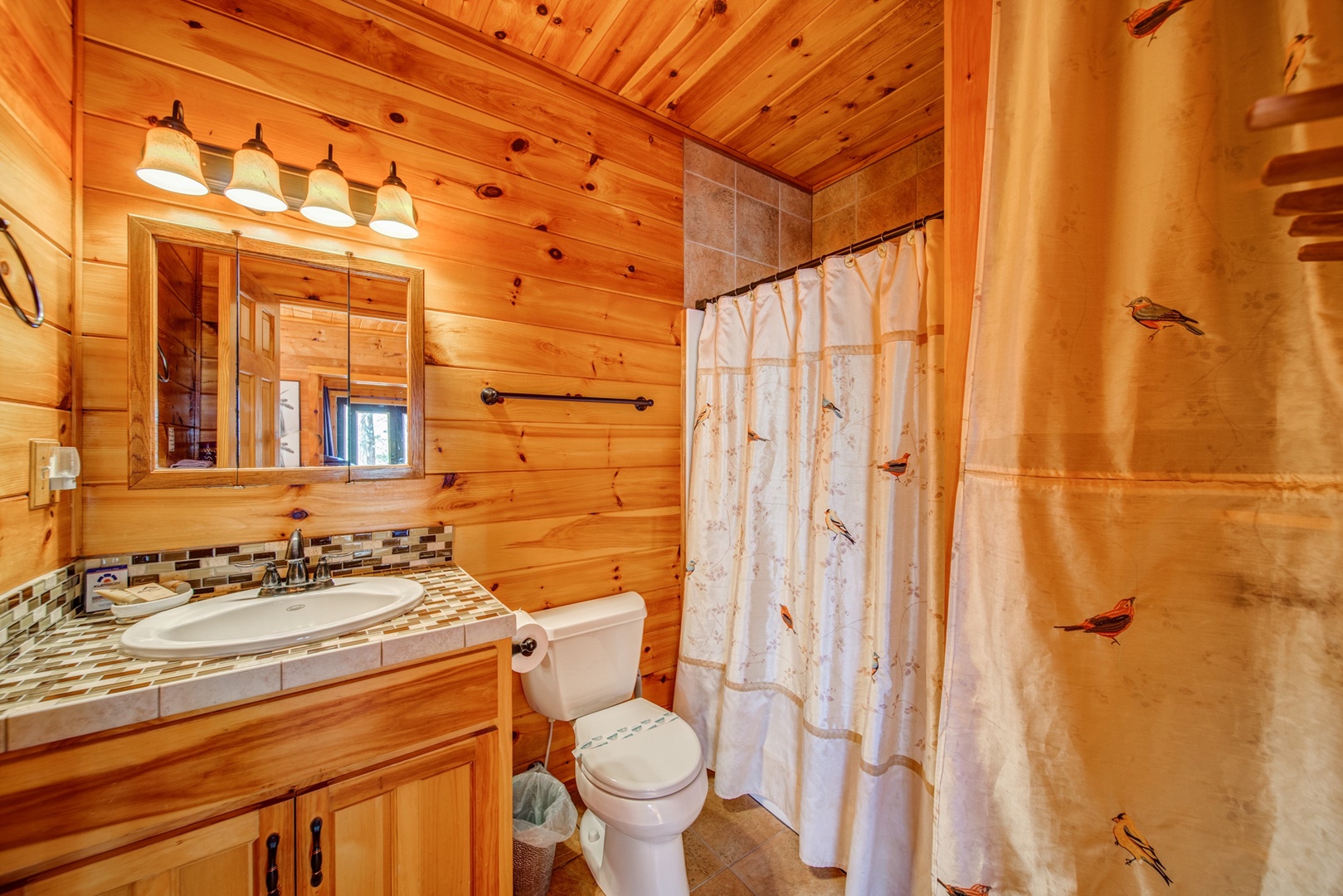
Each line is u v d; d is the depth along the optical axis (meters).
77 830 0.70
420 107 1.45
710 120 1.92
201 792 0.77
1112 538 0.66
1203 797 0.60
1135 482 0.65
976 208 0.90
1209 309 0.60
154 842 0.74
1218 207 0.59
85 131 1.06
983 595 0.76
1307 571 0.54
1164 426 0.63
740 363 1.81
